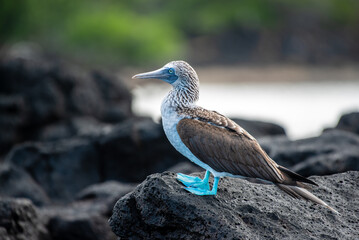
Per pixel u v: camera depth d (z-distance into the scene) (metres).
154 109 42.88
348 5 80.19
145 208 6.92
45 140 23.19
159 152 15.29
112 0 75.50
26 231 10.80
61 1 66.06
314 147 11.76
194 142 6.98
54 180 15.01
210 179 7.61
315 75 65.50
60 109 24.78
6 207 10.63
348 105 43.62
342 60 76.19
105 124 24.47
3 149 22.86
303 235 6.61
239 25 76.94
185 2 79.50
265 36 77.06
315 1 80.50
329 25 80.25
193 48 76.12
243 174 6.87
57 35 65.00
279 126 16.86
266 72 68.06
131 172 15.28
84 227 11.78
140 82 54.44
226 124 7.09
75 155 15.34
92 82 26.98
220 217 6.57
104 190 13.33
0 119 22.88
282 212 7.01
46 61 27.56
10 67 25.31
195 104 7.61
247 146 6.88
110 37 62.88
